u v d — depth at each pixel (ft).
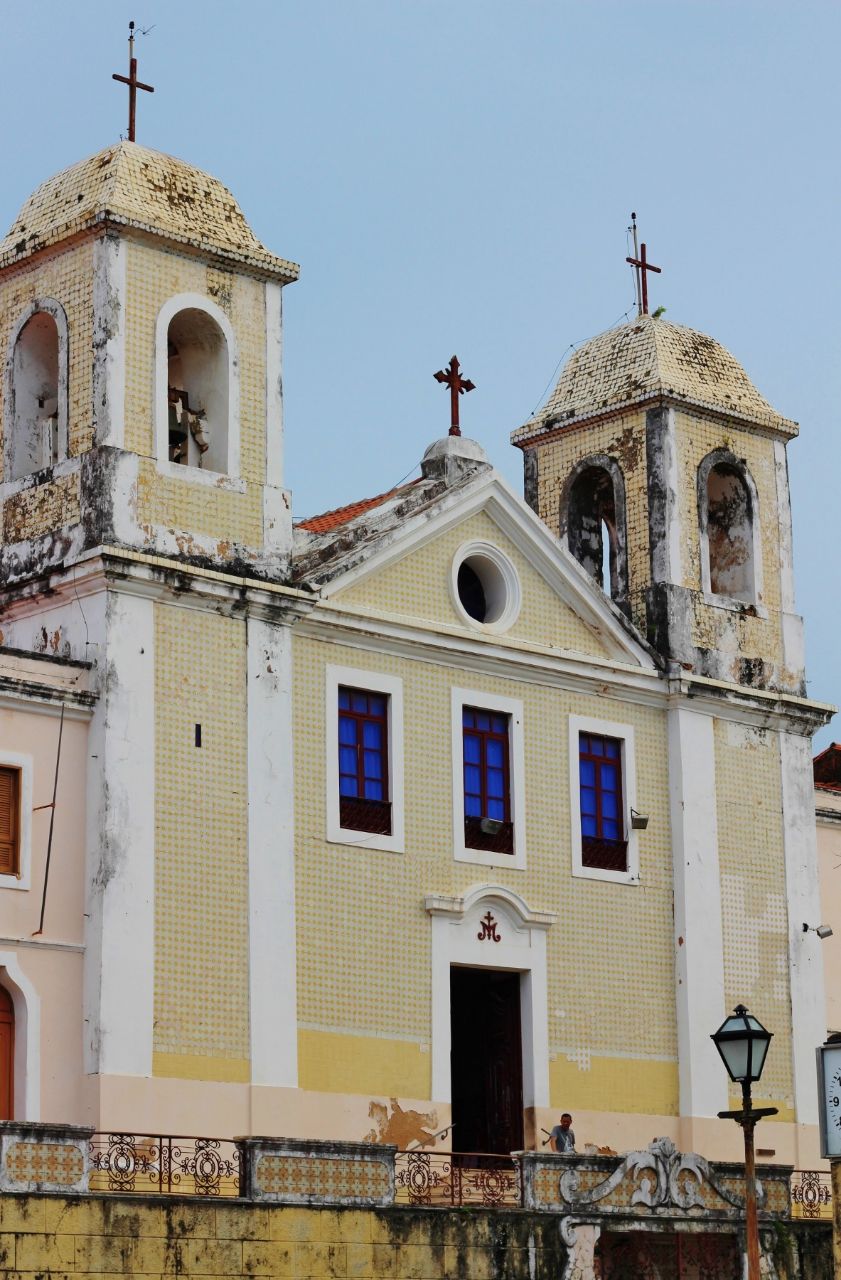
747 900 121.70
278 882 101.96
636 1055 114.93
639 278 130.72
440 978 107.34
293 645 105.40
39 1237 82.64
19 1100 92.94
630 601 122.93
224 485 104.22
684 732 120.67
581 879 114.73
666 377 124.47
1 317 106.73
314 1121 101.09
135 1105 94.79
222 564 103.19
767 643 126.31
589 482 128.67
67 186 106.22
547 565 116.88
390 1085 104.32
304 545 110.52
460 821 110.11
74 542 100.17
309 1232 90.27
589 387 127.85
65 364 102.89
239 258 106.42
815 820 128.26
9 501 103.96
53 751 96.73
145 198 104.47
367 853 106.01
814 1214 118.32
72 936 95.61
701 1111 116.26
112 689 97.81
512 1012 111.65
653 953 117.08
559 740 115.75
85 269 102.94
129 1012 95.45
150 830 97.91
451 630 111.04
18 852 94.94
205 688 101.24
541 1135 109.40
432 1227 94.27
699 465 125.08
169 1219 86.38
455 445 114.83
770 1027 121.19
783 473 130.00
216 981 98.84
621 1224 100.63
